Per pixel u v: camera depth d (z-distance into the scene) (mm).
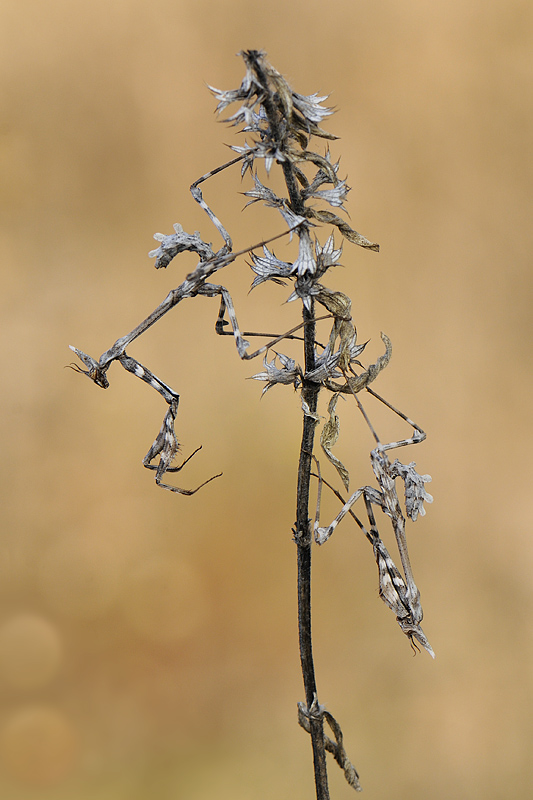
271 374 628
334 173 622
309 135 620
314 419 629
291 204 623
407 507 634
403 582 633
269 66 616
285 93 616
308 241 622
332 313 626
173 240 631
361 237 624
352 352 628
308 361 628
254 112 621
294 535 631
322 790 634
